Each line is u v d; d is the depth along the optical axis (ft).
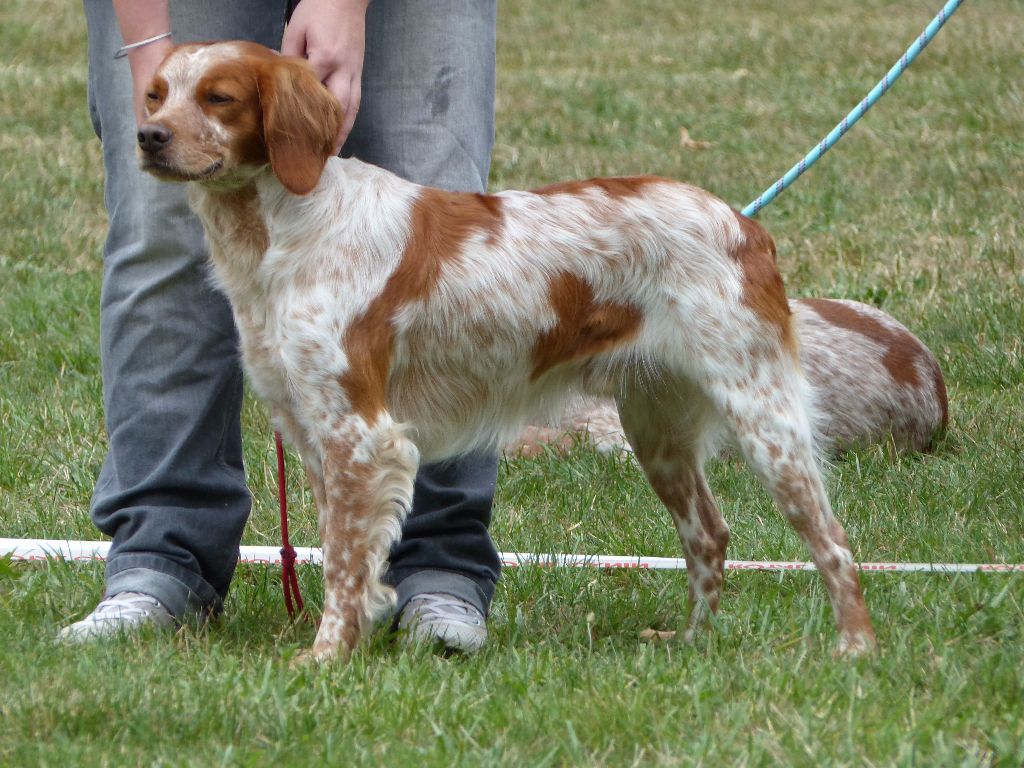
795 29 110.52
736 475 33.96
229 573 25.85
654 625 25.82
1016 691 20.27
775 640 23.32
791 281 51.03
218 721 19.11
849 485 33.60
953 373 41.65
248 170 21.85
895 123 77.36
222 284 22.75
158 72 21.77
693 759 17.65
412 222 22.30
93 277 52.21
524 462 35.55
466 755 17.95
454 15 24.49
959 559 28.04
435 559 25.08
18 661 21.35
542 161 73.00
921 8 117.60
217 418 25.09
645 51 106.73
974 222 57.36
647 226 22.84
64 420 37.88
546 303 22.68
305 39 22.71
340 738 18.62
